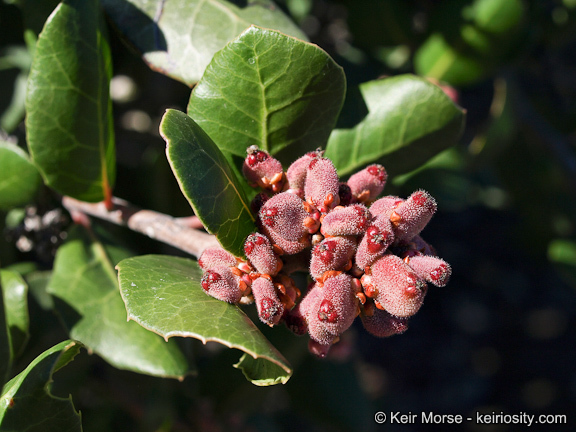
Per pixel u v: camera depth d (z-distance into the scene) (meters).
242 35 0.12
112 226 0.20
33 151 0.14
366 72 0.23
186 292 0.12
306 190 0.12
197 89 0.13
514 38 0.21
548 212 0.29
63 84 0.14
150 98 0.25
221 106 0.13
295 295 0.12
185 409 0.21
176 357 0.16
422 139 0.16
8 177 0.17
